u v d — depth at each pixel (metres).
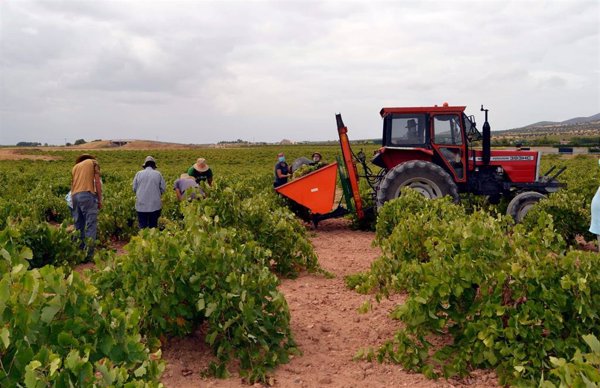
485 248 4.80
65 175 26.48
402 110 11.65
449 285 4.40
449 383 4.16
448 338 5.10
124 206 11.09
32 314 2.57
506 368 4.12
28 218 7.88
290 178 13.45
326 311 6.00
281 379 4.21
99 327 2.86
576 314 4.18
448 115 11.51
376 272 6.61
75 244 8.21
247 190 11.09
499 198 11.82
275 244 7.54
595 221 5.35
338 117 11.29
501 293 4.37
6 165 46.19
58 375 2.32
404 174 11.02
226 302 4.50
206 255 4.63
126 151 82.25
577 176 19.59
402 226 6.92
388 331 5.30
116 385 2.55
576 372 2.74
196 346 4.84
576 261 4.50
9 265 3.05
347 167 11.35
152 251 4.51
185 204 7.55
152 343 4.35
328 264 8.54
